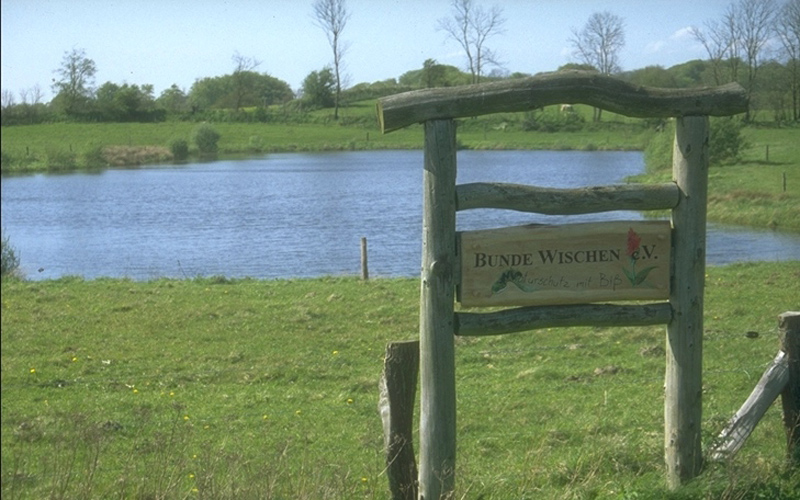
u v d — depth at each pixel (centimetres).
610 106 542
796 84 4506
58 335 1495
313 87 14688
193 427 958
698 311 567
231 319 1586
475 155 8988
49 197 5616
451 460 538
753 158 4144
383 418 562
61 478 611
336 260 2838
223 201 5134
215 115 13938
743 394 966
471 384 1097
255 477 574
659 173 5100
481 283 535
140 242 3456
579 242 547
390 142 11688
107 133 11912
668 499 555
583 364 1181
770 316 1453
